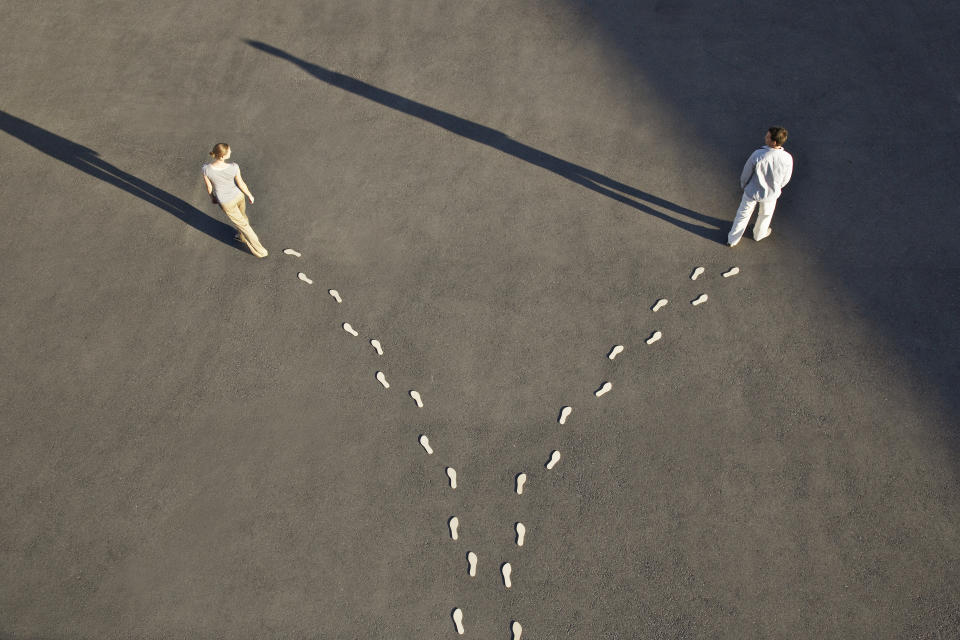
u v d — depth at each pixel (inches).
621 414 317.7
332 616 282.2
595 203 377.4
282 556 295.3
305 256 370.9
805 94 402.9
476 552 291.6
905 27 421.7
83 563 297.4
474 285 356.8
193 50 455.5
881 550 279.9
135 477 315.9
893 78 402.9
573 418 318.3
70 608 288.0
